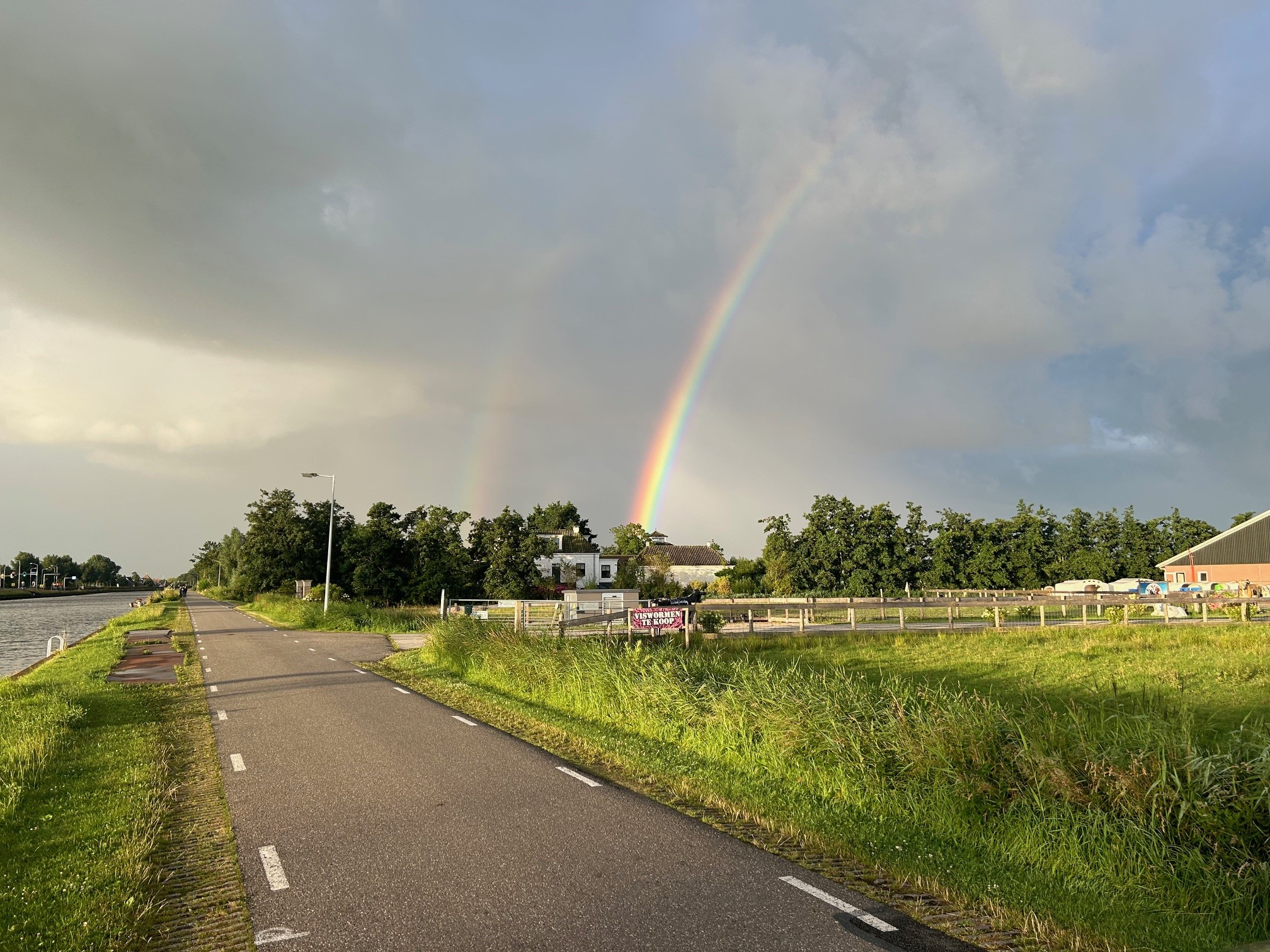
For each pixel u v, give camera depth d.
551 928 5.13
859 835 7.04
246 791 8.66
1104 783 6.70
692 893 5.71
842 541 66.88
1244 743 6.86
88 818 7.67
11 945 5.03
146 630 40.06
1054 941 4.96
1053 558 72.62
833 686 10.16
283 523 74.88
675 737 11.22
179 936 5.16
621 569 80.88
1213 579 56.06
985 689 16.22
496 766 9.76
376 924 5.24
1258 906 5.45
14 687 16.78
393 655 24.70
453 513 63.91
